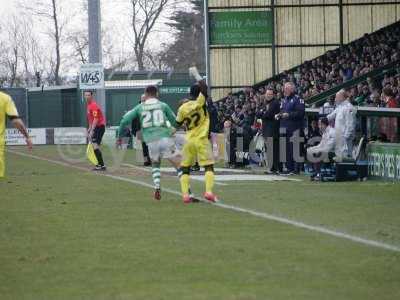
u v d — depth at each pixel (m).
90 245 18.47
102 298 13.52
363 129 35.75
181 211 24.11
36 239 19.34
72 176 37.81
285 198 27.11
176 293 13.77
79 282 14.74
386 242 18.23
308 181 33.91
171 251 17.58
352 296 13.40
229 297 13.40
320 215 22.78
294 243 18.27
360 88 46.09
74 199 27.61
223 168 43.47
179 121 26.25
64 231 20.52
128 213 23.78
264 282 14.51
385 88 38.91
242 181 34.03
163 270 15.64
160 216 23.06
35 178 36.75
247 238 19.06
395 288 13.96
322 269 15.48
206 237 19.31
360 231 19.83
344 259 16.38
